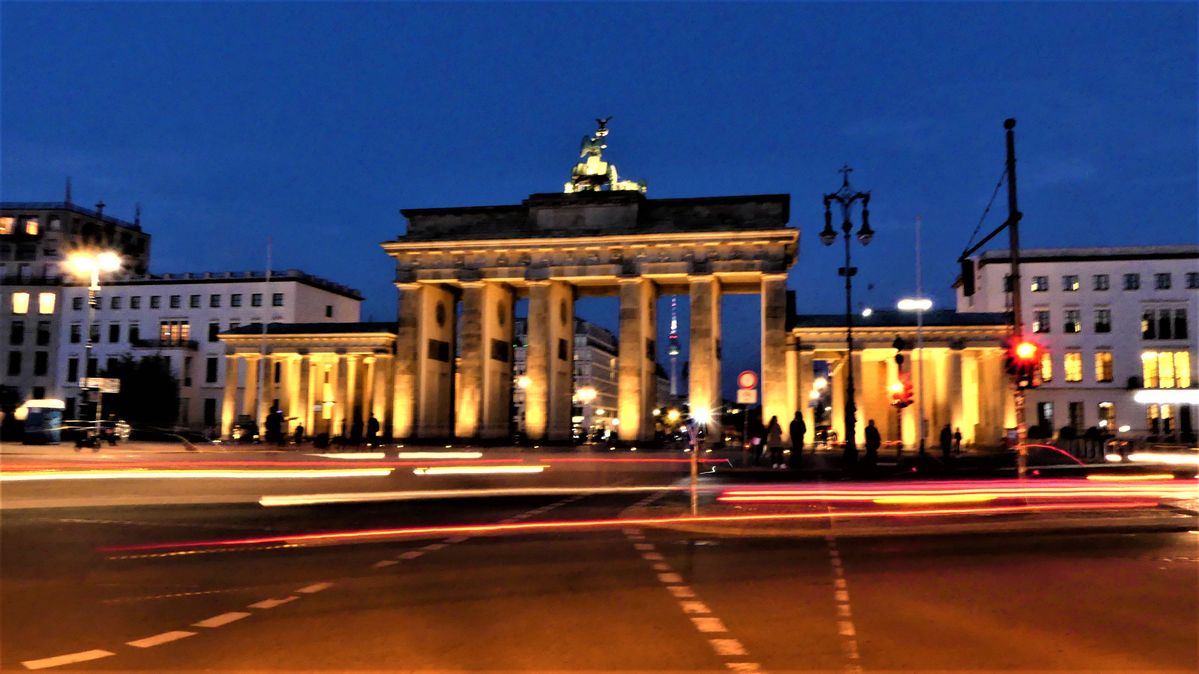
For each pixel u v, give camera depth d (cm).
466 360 6406
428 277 6531
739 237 5953
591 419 13362
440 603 1005
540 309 6294
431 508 2128
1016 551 1450
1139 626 897
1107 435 5700
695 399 5988
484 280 6438
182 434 6012
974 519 1830
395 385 6625
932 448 6119
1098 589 1102
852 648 808
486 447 5825
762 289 6016
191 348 9119
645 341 6216
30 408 4634
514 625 897
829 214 3781
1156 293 7681
